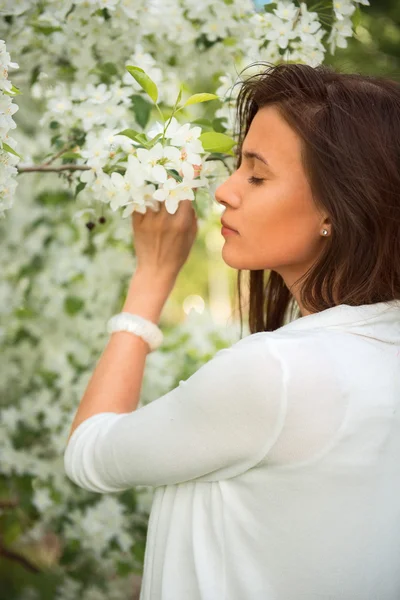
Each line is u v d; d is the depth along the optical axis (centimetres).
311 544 108
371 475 109
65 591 313
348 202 118
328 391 105
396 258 120
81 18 195
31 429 298
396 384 113
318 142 118
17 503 306
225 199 126
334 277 121
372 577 112
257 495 110
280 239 123
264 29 187
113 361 138
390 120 121
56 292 304
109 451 119
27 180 292
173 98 233
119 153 158
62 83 209
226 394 106
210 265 646
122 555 285
